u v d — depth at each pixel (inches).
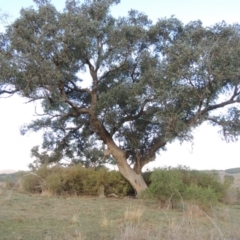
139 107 764.6
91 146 944.3
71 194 783.1
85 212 492.7
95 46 757.3
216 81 691.4
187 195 532.4
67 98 788.6
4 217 415.8
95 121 791.7
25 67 696.4
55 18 732.0
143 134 844.0
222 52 685.3
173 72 696.4
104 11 779.4
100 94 779.4
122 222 405.7
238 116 769.6
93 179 789.9
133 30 759.1
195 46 707.4
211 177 719.7
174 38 790.5
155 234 327.0
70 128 896.9
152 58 768.9
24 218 416.8
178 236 295.4
